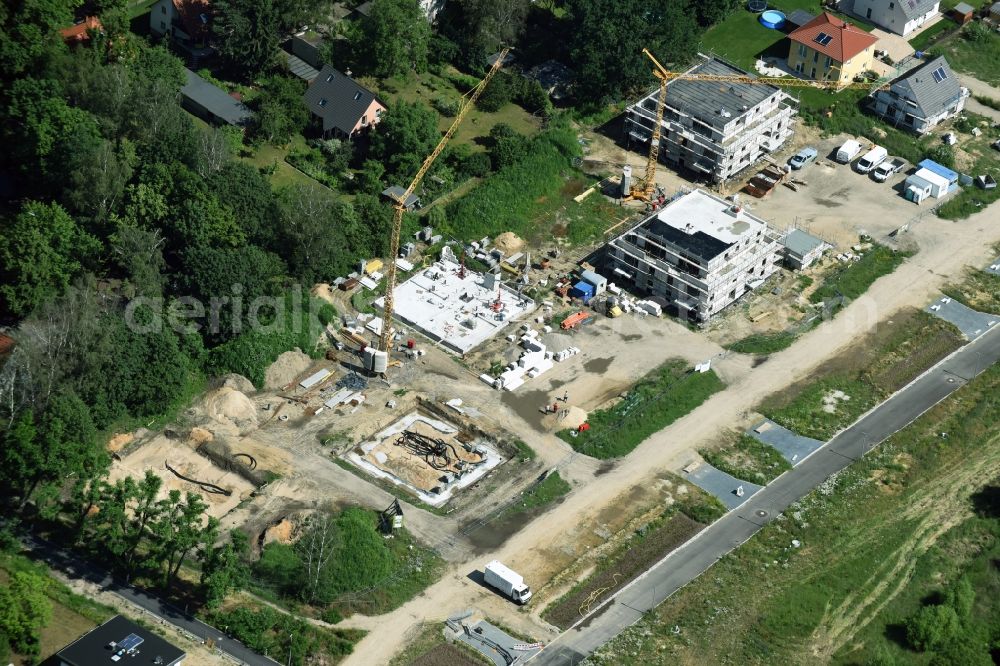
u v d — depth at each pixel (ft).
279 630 629.51
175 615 631.97
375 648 631.15
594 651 636.48
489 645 635.66
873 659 634.84
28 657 602.44
